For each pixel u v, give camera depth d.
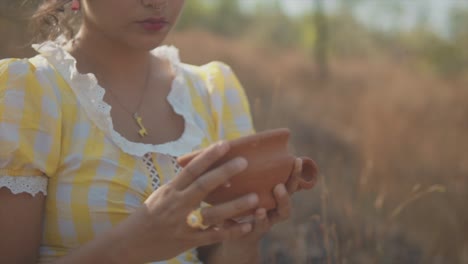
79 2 1.59
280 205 1.29
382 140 5.41
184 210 1.20
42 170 1.41
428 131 5.91
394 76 10.24
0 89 1.41
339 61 12.27
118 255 1.26
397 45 13.82
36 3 1.68
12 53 2.45
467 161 5.05
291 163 1.28
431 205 4.07
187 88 1.70
